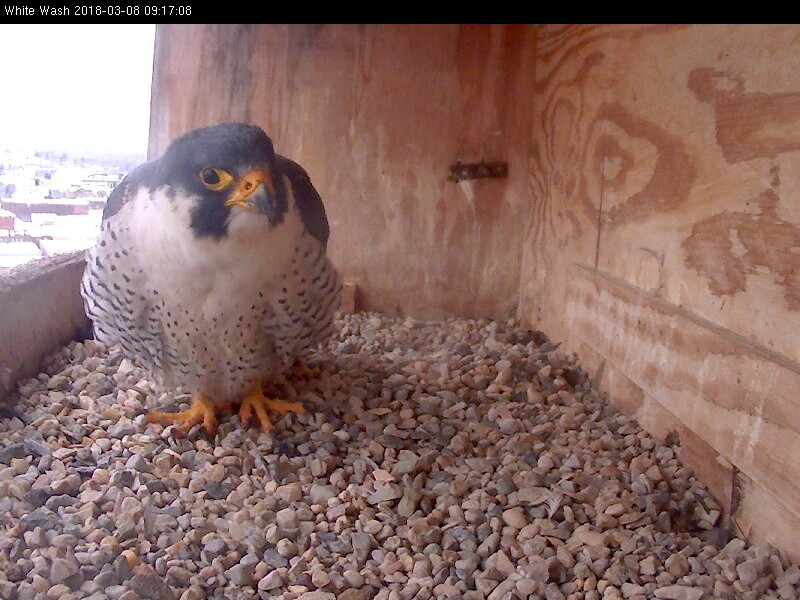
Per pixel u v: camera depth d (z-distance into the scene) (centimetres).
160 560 49
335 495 58
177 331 62
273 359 69
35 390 71
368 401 74
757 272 53
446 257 104
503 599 48
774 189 52
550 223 95
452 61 101
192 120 101
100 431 64
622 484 61
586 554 52
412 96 101
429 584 49
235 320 62
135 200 59
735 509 57
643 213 70
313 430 69
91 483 56
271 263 59
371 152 102
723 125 58
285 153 102
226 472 60
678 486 61
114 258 60
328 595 48
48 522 51
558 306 91
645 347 69
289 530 53
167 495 56
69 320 84
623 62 75
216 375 66
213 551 50
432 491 60
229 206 56
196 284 59
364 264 104
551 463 64
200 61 101
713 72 59
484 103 102
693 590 48
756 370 52
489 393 78
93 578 47
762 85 53
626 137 74
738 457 54
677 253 64
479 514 56
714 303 59
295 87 101
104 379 75
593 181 82
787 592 49
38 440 62
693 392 60
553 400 78
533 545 53
